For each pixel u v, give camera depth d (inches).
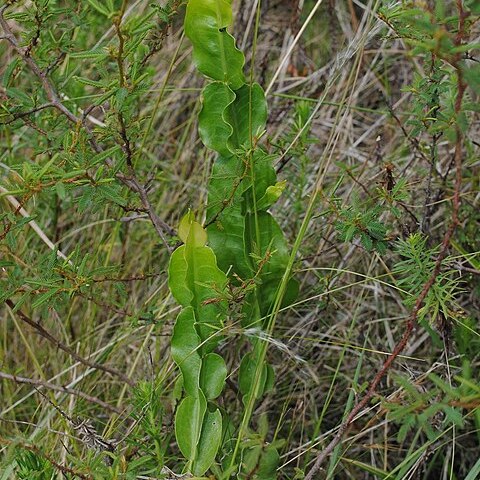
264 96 33.6
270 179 33.8
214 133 33.6
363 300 42.3
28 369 43.6
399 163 45.8
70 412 39.6
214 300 31.9
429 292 31.8
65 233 46.4
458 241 41.0
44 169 29.7
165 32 34.3
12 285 32.8
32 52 34.3
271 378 34.2
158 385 35.7
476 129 44.7
